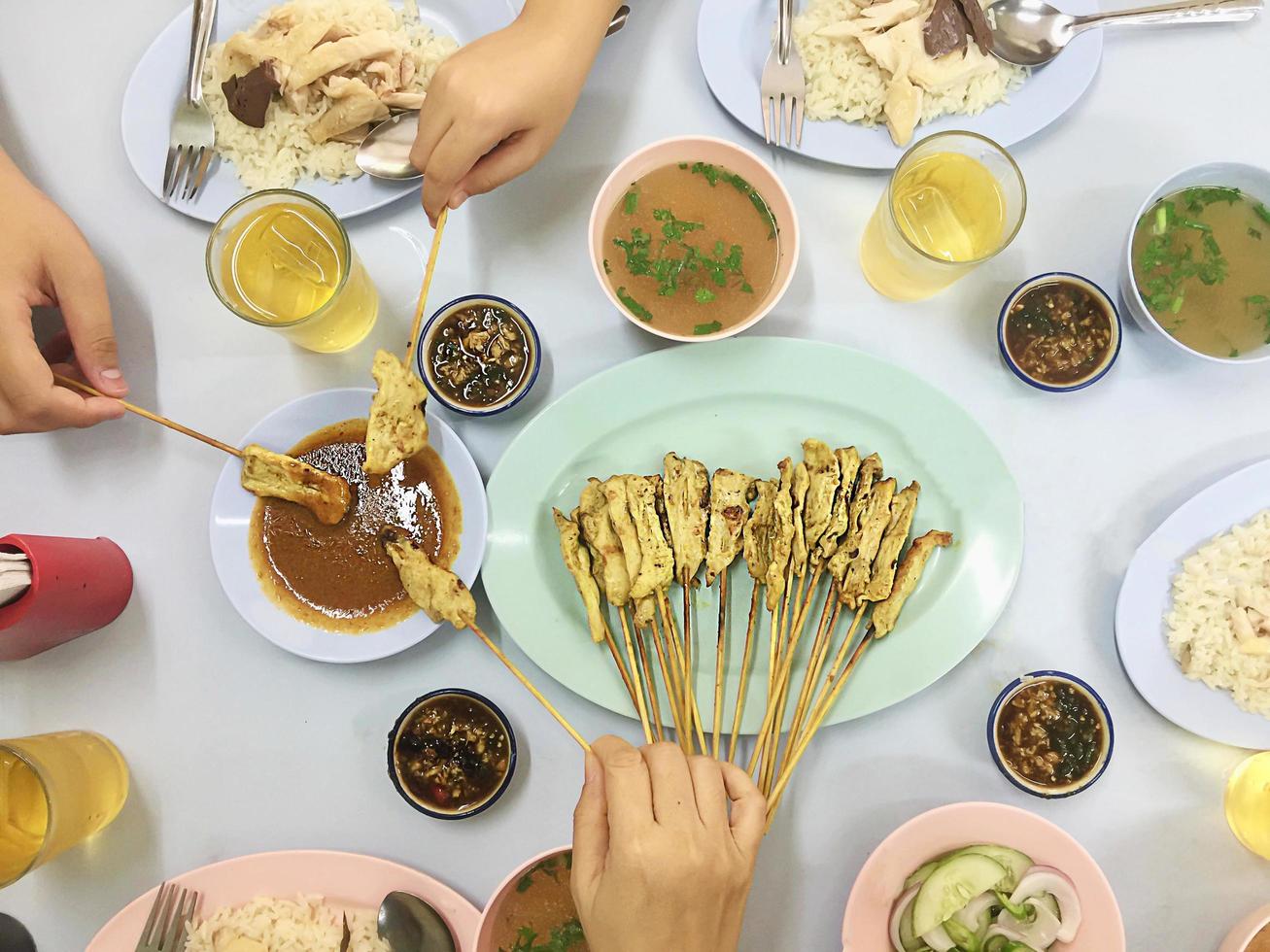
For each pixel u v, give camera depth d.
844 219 0.59
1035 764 0.54
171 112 0.59
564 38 0.52
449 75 0.50
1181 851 0.55
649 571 0.52
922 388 0.56
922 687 0.54
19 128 0.61
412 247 0.60
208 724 0.58
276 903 0.55
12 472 0.59
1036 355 0.57
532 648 0.55
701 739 0.52
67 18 0.62
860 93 0.57
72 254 0.55
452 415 0.59
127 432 0.59
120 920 0.54
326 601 0.56
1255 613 0.53
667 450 0.57
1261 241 0.56
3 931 0.56
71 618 0.54
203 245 0.60
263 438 0.56
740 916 0.45
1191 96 0.59
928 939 0.52
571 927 0.53
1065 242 0.59
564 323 0.59
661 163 0.55
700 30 0.58
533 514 0.56
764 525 0.54
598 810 0.45
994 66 0.56
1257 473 0.54
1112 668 0.56
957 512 0.56
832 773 0.56
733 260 0.55
